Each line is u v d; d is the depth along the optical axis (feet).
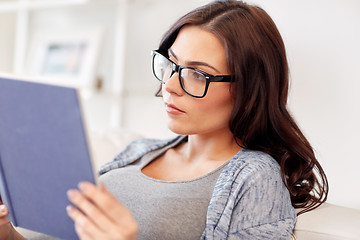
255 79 3.01
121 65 7.40
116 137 4.83
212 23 2.97
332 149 5.37
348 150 5.26
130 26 7.55
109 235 2.11
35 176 2.35
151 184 3.20
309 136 5.52
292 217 3.02
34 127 2.20
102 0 7.54
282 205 2.95
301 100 5.56
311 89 5.49
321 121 5.43
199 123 3.01
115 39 7.98
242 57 2.93
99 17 8.25
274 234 2.79
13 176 2.44
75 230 2.39
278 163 3.25
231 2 3.16
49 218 2.46
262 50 3.00
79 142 2.11
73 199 2.16
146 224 3.00
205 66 2.92
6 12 9.60
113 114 7.52
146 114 7.41
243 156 3.08
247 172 2.92
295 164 3.34
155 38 7.25
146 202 3.08
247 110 3.05
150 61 7.36
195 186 3.07
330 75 5.34
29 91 2.13
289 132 3.21
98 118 8.30
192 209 2.98
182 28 3.10
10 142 2.33
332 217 3.22
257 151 3.18
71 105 2.06
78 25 8.58
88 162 2.13
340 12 5.22
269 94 3.09
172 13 6.98
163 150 3.61
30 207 2.50
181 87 2.95
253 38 2.97
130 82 7.66
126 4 7.31
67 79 8.08
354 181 5.23
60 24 8.91
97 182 2.16
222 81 2.93
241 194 2.86
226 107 3.05
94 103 8.36
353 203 5.24
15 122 2.25
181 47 2.99
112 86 7.93
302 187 3.41
